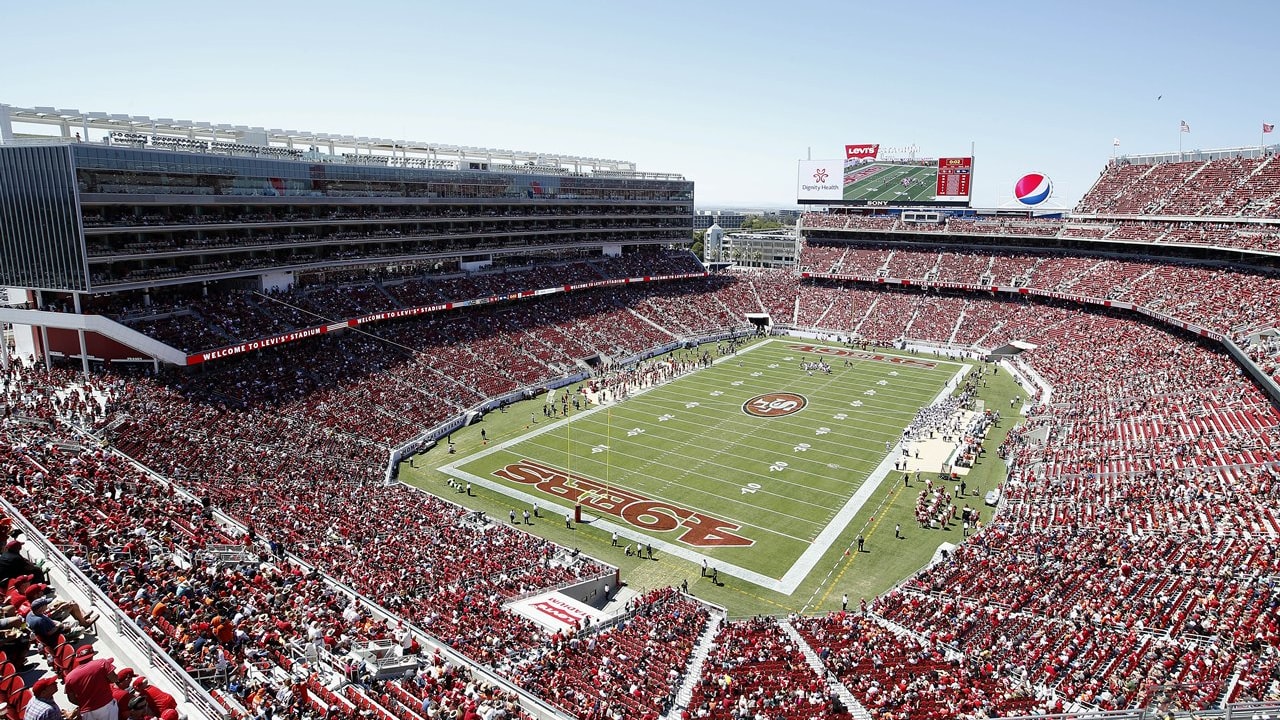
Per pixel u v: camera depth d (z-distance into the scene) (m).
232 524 39.03
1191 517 40.81
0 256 58.88
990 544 42.22
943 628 33.97
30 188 55.94
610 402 75.31
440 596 35.66
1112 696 25.92
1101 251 101.12
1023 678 28.77
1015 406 72.44
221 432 53.12
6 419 46.69
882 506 51.53
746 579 42.81
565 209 104.06
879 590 41.41
